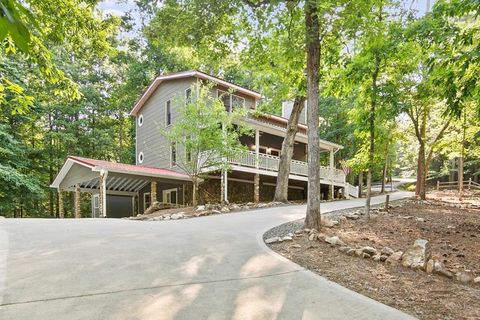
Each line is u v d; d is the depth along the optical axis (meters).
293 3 6.77
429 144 17.39
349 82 9.04
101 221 9.60
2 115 18.97
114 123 29.89
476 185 28.27
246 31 10.11
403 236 7.35
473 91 6.12
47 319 3.01
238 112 13.91
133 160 29.98
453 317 3.33
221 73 26.86
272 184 22.09
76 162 16.28
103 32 9.02
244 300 3.58
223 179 15.83
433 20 6.70
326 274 4.56
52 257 4.96
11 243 5.88
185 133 13.64
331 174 21.94
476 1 5.52
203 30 8.97
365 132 9.71
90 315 3.12
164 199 19.30
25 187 18.41
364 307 3.46
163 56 26.95
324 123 30.41
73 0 8.02
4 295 3.52
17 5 1.21
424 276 4.59
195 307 3.37
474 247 6.62
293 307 3.43
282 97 15.38
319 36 7.79
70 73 24.69
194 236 6.75
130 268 4.53
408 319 3.22
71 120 27.22
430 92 8.66
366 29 7.26
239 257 5.19
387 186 36.81
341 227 8.01
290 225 8.21
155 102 21.03
